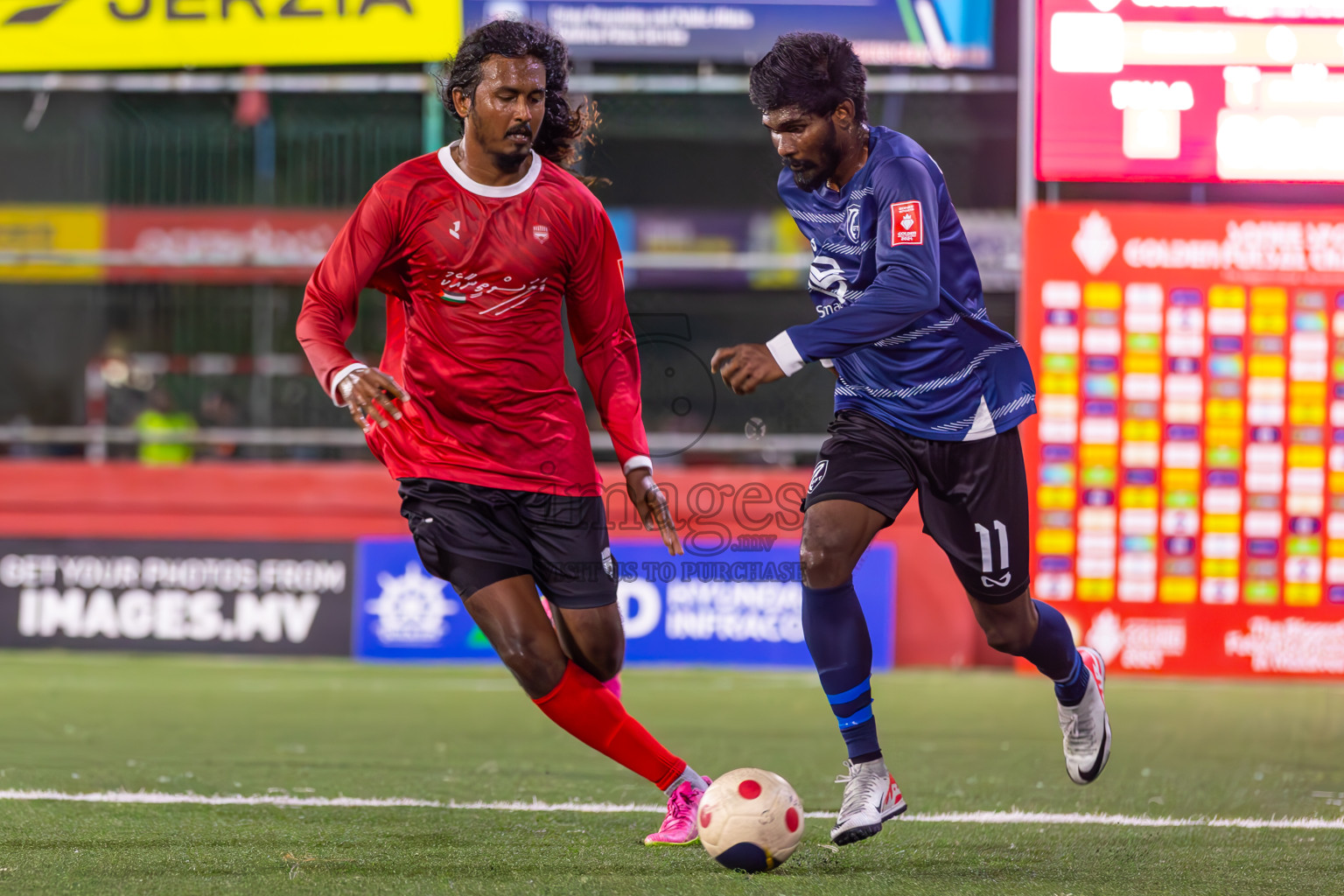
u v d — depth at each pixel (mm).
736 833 10789
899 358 12008
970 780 16859
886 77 30312
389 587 30516
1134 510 29406
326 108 33219
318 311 11289
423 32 29750
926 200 11383
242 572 30688
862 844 12375
